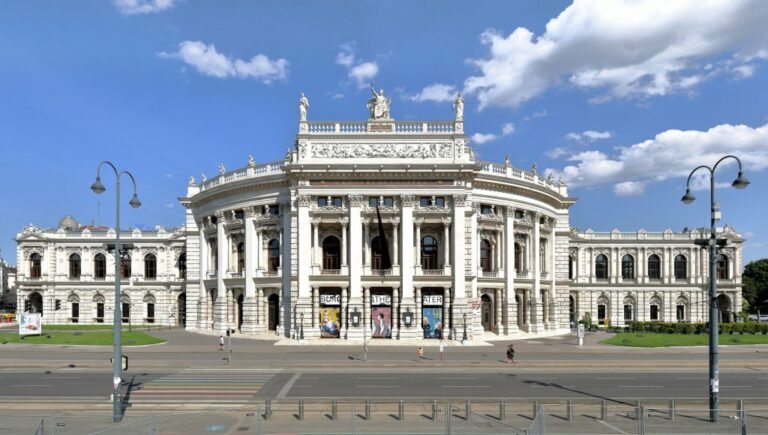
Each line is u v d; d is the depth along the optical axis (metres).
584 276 108.38
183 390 33.53
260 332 72.88
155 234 103.19
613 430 22.94
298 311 66.12
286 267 69.88
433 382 37.25
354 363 46.38
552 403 28.67
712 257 26.94
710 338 26.38
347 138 68.19
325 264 70.50
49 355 51.78
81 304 102.44
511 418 25.47
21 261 102.88
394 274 66.69
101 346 57.59
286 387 34.81
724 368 44.84
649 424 23.44
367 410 25.08
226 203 77.69
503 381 37.81
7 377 39.22
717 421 23.86
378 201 67.69
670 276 108.56
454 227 66.94
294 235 67.88
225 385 35.53
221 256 78.25
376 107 70.62
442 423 24.23
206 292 82.38
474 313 69.06
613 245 108.81
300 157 68.12
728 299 109.56
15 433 22.44
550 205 85.06
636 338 65.00
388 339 65.56
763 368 44.91
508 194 75.50
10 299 165.25
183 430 23.09
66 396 31.70
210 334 75.38
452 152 67.94
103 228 120.56
